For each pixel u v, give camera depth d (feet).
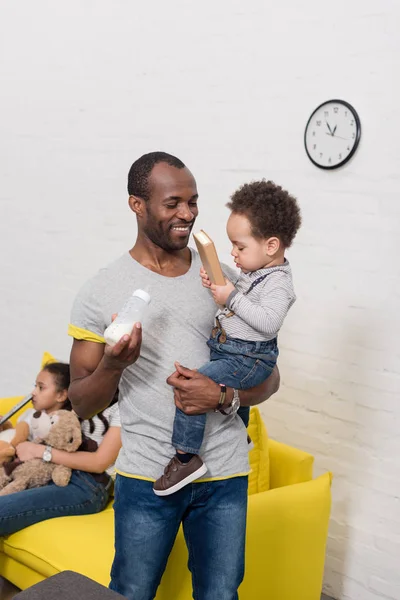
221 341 5.90
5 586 8.93
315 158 9.15
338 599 9.40
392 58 8.44
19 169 13.35
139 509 5.84
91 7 11.82
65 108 12.40
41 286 13.21
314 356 9.48
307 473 8.64
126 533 5.87
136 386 5.90
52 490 8.43
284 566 7.73
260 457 8.27
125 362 5.53
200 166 10.56
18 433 9.14
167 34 10.79
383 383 8.84
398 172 8.49
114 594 3.67
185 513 6.09
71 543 7.69
